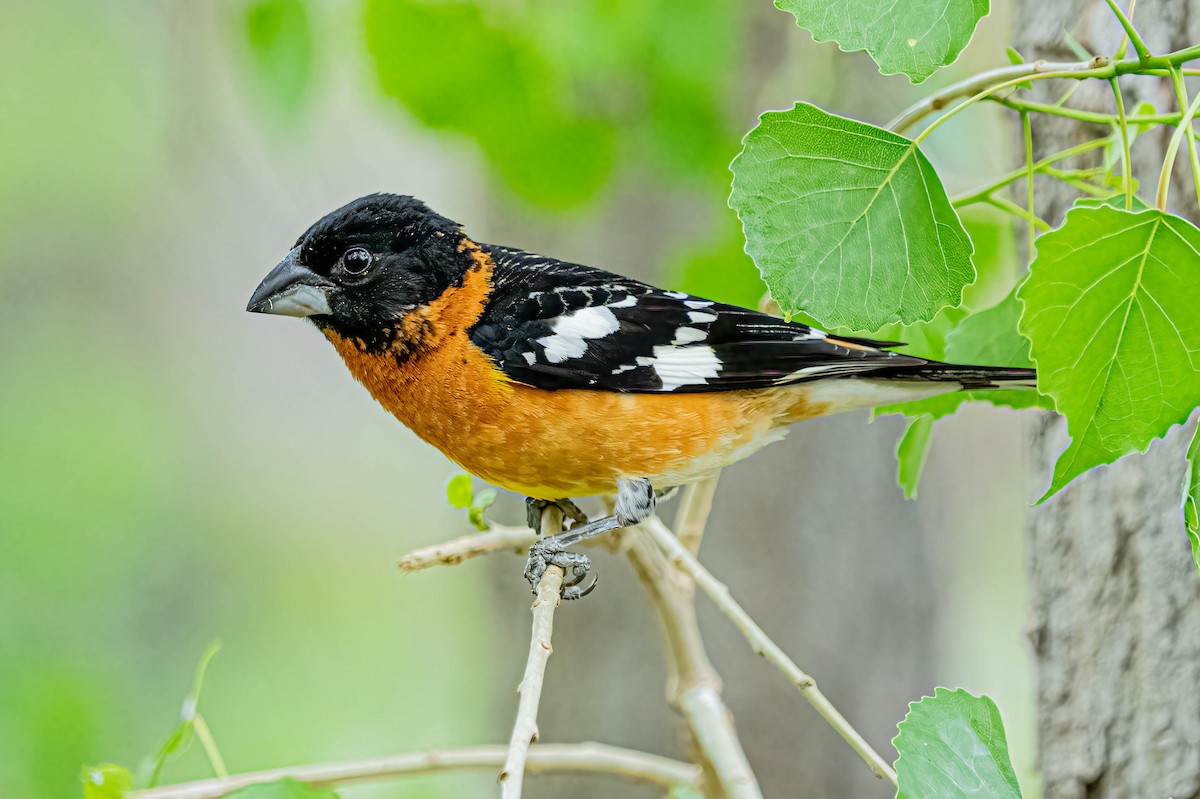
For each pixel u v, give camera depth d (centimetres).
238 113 1521
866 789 1340
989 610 1956
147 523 2342
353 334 795
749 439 789
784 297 541
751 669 1338
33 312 2500
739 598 1341
